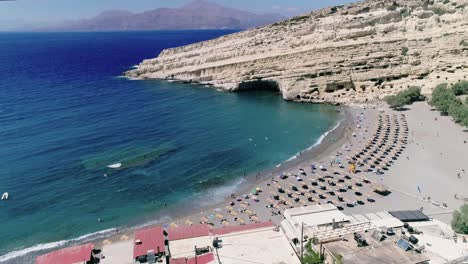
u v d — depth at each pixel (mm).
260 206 71688
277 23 184750
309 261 41594
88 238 63625
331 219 50938
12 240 63062
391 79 146750
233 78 169125
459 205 68625
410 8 159000
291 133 113938
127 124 121438
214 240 48281
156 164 91875
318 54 155250
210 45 197875
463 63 137625
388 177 81312
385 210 67188
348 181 79625
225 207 72125
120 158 94562
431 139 101562
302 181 81125
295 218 51375
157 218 69812
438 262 39938
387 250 41094
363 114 126312
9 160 92188
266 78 162250
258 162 93875
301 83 150500
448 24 150000
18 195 76625
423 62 146625
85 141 105688
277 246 46906
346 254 40344
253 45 177000
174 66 198750
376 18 158875
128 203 74938
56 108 139250
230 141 107562
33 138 107438
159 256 52156
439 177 80625
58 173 86062
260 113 134375
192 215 70188
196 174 87312
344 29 160000
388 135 105750
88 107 141250
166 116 130750
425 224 52844
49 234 64750
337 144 103000
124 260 56125
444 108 119062
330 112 133500
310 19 174125
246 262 43406
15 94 161875
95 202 74938
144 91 170375
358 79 146875
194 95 162000
